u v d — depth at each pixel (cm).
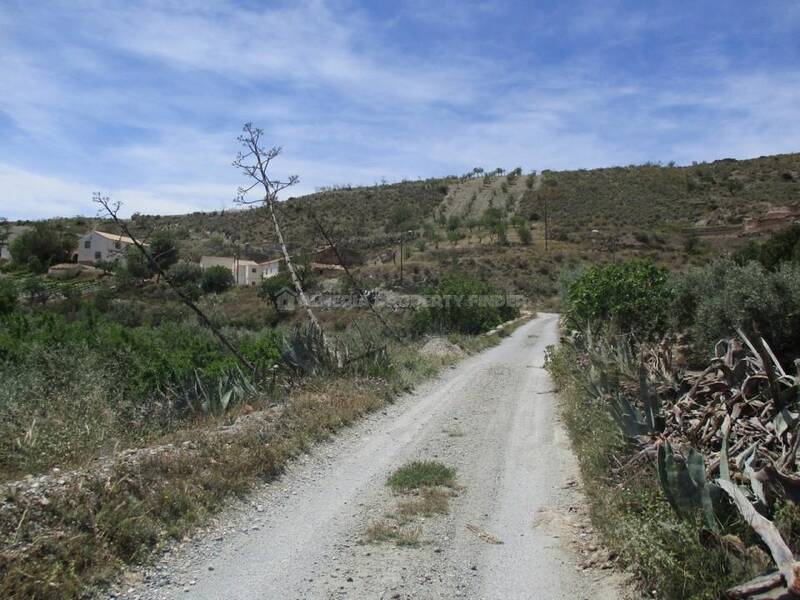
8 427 700
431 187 10762
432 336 2211
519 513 597
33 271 6644
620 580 443
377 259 6662
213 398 942
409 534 543
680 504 435
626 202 8556
